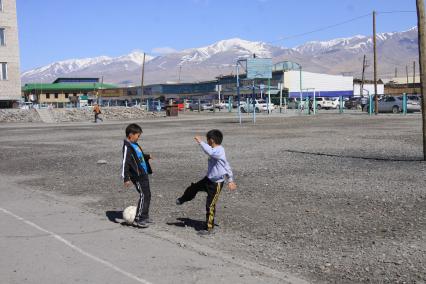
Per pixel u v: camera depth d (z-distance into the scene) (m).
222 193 11.08
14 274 5.93
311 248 7.00
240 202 10.09
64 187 12.64
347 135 25.53
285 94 103.00
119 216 9.13
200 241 7.47
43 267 6.18
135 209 8.48
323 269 6.13
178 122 45.41
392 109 53.12
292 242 7.31
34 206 10.09
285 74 103.75
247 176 13.23
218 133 7.84
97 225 8.39
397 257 6.46
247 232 7.92
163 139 26.06
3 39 60.38
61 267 6.18
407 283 5.60
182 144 23.00
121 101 140.75
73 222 8.61
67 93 149.62
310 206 9.52
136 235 7.74
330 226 8.08
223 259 6.47
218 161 7.78
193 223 8.59
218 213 9.23
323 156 17.09
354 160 15.85
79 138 28.52
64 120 53.94
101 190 12.04
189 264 6.27
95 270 6.05
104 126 41.84
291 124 37.31
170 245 7.16
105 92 149.00
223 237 7.67
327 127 32.50
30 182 13.59
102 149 21.73
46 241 7.38
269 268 6.16
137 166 8.09
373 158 16.22
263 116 54.56
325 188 11.20
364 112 57.97
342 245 7.07
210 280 5.68
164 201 10.43
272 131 30.19
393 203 9.49
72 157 19.00
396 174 12.84
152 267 6.15
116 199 10.87
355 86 117.31
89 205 10.31
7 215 9.21
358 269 6.09
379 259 6.42
